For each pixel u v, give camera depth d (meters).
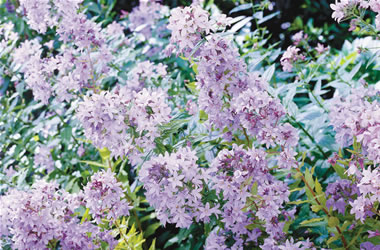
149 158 2.59
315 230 2.77
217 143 2.88
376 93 2.53
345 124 2.24
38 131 4.14
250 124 2.38
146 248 3.46
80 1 3.33
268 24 6.64
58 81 3.60
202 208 2.37
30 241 2.49
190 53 2.63
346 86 3.51
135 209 3.39
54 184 2.62
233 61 2.60
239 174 2.30
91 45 3.47
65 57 3.49
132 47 4.69
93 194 2.45
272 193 2.34
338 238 2.43
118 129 2.40
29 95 5.06
